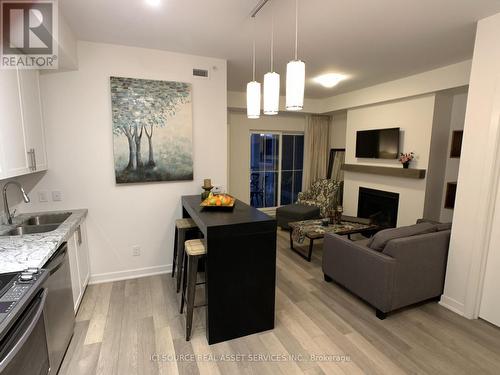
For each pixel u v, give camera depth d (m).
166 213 3.33
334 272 3.07
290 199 6.96
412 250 2.47
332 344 2.19
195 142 3.35
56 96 2.77
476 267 2.43
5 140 1.87
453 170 4.23
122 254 3.21
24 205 2.78
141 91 3.01
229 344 2.19
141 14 2.24
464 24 2.43
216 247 2.09
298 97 1.62
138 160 3.09
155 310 2.62
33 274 1.45
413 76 4.07
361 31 2.58
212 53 3.15
